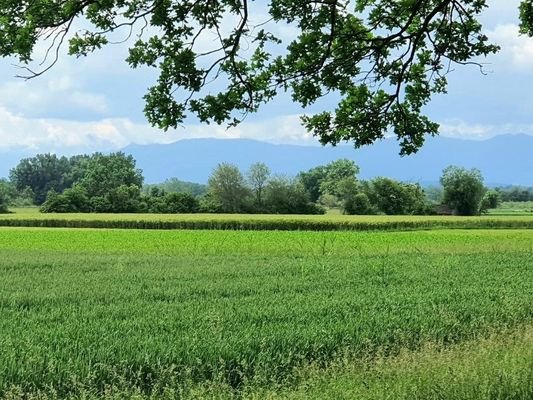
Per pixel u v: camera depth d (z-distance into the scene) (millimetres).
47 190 178750
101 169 141125
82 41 9141
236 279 18359
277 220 69375
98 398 7102
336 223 67875
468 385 6855
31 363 7805
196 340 8938
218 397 6879
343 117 11305
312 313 11945
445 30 11141
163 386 7492
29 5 8453
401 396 6617
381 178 117375
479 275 19375
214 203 111312
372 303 13250
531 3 11516
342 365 8094
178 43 9367
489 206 132375
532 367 7355
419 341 9633
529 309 12602
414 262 23719
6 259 26562
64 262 24969
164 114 9547
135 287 16406
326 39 10367
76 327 10359
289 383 7484
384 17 11039
